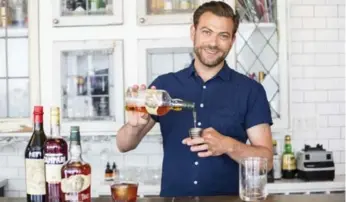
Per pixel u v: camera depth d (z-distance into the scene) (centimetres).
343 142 307
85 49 265
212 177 173
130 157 303
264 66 278
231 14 169
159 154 302
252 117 177
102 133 267
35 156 126
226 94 180
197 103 180
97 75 279
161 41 265
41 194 126
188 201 136
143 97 142
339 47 306
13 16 275
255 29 275
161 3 269
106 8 269
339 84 306
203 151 152
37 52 268
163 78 188
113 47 265
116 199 129
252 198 130
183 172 175
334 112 307
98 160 302
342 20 305
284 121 272
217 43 168
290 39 293
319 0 305
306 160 276
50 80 269
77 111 277
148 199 139
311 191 268
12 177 306
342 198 138
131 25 267
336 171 306
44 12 268
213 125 176
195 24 175
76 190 119
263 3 276
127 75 268
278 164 282
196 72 183
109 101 278
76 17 265
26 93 281
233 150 152
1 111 280
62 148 125
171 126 179
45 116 269
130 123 149
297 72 306
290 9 305
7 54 280
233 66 270
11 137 286
